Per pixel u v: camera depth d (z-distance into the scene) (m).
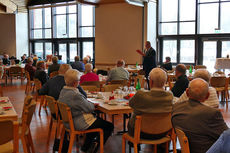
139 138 2.88
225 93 7.15
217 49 10.85
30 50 16.64
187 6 11.30
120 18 12.19
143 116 2.83
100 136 3.28
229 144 1.37
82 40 14.48
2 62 12.69
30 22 16.31
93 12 14.05
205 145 2.06
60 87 4.23
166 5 11.74
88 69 5.54
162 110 2.78
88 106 3.23
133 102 2.85
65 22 14.97
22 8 15.54
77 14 14.37
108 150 3.87
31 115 3.13
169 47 11.82
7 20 16.25
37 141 4.28
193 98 2.21
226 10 10.59
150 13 11.54
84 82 5.30
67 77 3.24
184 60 11.52
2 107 3.24
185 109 2.20
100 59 12.93
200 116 2.09
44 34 15.86
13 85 11.00
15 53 16.22
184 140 2.02
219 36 10.73
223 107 6.72
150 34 11.64
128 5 11.94
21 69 11.09
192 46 11.30
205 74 3.27
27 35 16.47
